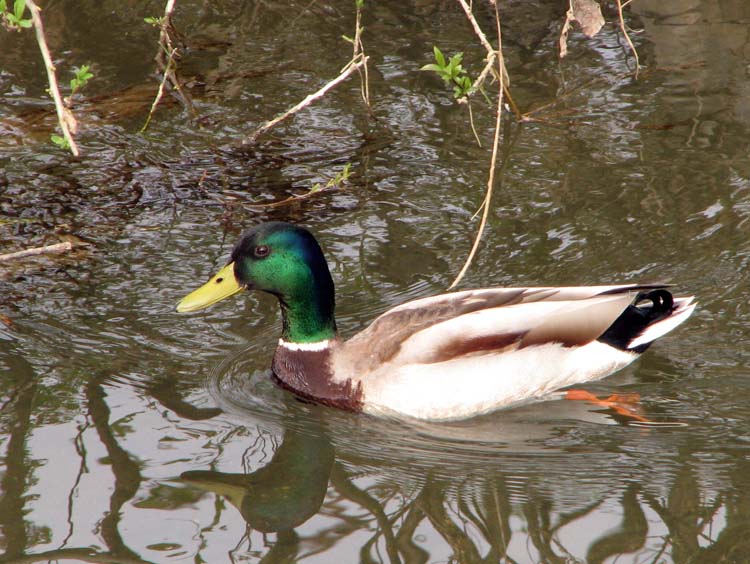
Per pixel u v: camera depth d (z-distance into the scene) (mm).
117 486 8602
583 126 15102
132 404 9836
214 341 11023
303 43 18094
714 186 13359
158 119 15773
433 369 9703
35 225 13008
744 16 17734
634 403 9922
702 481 8727
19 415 9562
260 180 14109
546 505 8461
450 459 9234
